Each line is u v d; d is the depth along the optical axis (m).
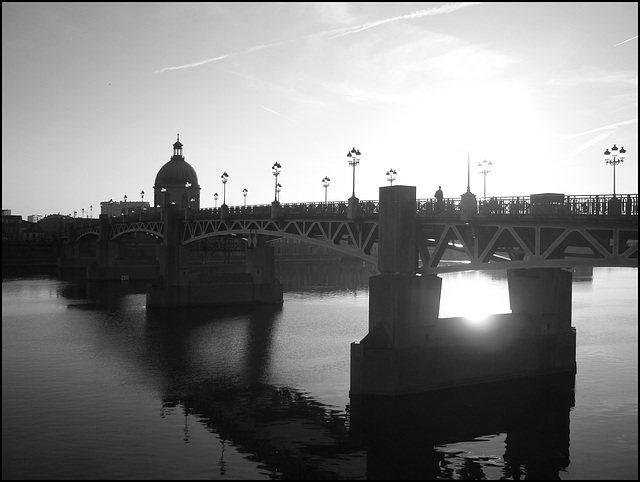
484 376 56.09
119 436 46.66
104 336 86.00
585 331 82.38
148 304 113.94
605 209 46.78
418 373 53.12
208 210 110.00
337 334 87.00
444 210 55.62
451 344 54.69
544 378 58.19
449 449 44.03
